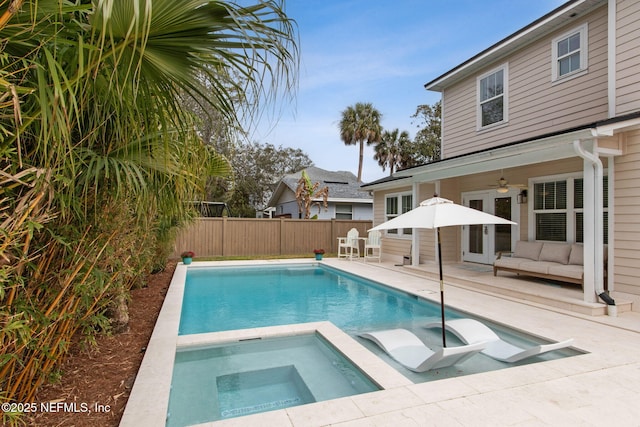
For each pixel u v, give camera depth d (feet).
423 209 12.72
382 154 78.48
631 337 13.70
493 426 7.88
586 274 17.29
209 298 24.17
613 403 8.86
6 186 5.21
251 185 83.51
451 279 25.72
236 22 4.90
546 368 10.97
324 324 16.03
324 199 56.80
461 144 31.68
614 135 17.65
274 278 31.76
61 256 7.36
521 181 25.70
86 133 7.11
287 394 10.77
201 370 12.25
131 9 4.37
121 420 7.99
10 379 6.75
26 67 4.43
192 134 8.57
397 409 8.60
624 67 18.95
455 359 11.53
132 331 14.93
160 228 21.65
